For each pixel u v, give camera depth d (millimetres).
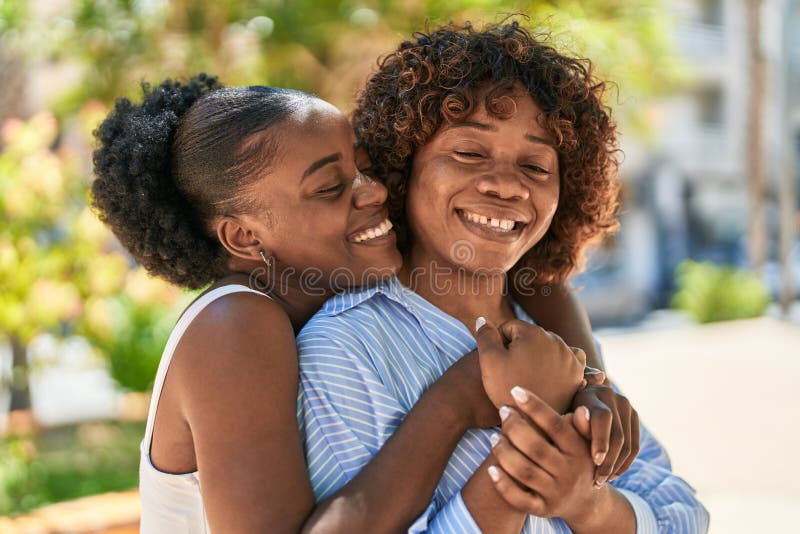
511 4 4766
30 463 5910
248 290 1333
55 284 5652
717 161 19672
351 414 1299
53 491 5410
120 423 7316
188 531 1378
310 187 1360
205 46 5727
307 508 1208
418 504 1222
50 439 6707
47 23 5863
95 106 5695
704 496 5137
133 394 7910
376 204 1440
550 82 1457
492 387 1261
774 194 18547
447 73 1433
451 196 1410
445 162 1417
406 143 1470
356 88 1822
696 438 6516
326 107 1409
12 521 4160
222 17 5680
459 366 1320
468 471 1316
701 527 1571
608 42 5543
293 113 1372
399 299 1431
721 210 19766
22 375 6492
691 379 8789
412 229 1505
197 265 1488
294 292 1447
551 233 1685
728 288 13805
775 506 4855
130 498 4445
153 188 1429
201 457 1235
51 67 7160
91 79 5926
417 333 1427
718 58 19578
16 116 7641
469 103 1405
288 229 1376
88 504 4379
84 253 5672
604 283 16672
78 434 6887
